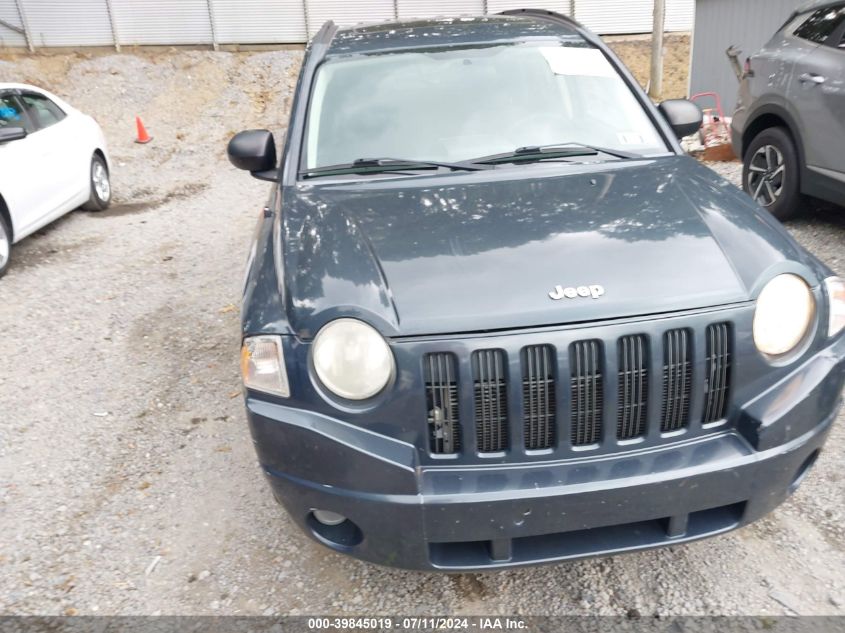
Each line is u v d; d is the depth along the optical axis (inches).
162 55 685.9
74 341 197.5
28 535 121.3
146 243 290.8
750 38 422.0
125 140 535.8
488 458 88.1
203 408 159.3
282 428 88.4
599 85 143.3
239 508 125.9
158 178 433.1
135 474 137.3
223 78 652.7
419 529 86.3
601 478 86.3
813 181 221.3
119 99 613.9
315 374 87.7
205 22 722.2
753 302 90.6
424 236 100.5
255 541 117.6
